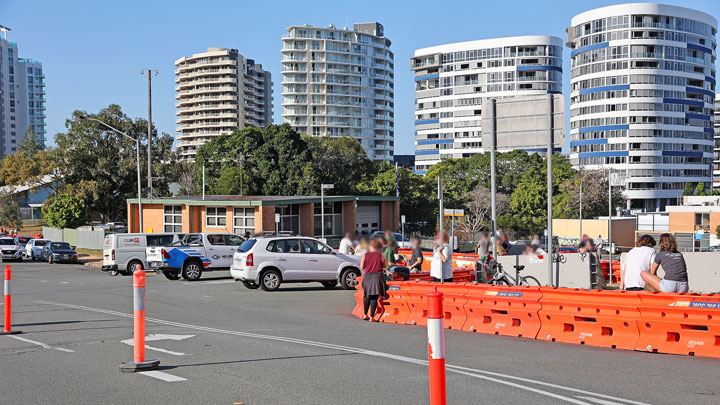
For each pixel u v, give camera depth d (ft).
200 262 87.97
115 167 264.93
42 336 38.19
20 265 143.64
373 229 202.18
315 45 534.37
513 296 38.75
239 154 276.21
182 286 77.61
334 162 329.93
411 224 305.32
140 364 28.07
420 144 509.35
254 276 69.51
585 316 35.27
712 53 416.05
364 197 190.49
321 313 50.98
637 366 28.76
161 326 42.78
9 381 26.35
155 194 265.95
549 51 468.34
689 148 401.08
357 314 49.14
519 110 49.60
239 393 23.73
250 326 43.11
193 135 592.60
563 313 36.22
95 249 191.83
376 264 46.06
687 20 399.65
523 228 273.75
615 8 396.16
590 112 406.82
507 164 325.83
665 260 35.55
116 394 23.88
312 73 533.96
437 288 43.42
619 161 396.57
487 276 57.47
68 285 82.02
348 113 544.21
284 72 532.32
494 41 474.90
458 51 488.02
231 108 581.12
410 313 44.83
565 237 258.37
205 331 40.32
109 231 193.88
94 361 30.40
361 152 378.32
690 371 27.63
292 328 42.11
